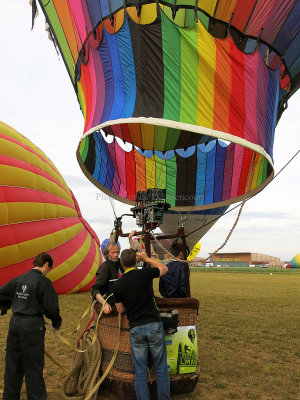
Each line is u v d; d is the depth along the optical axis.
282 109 5.56
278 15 4.60
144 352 3.07
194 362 3.57
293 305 10.70
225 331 6.98
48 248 10.32
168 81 4.68
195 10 4.52
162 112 4.60
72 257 11.20
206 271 46.66
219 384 4.04
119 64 5.11
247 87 4.68
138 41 4.82
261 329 7.20
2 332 6.42
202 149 8.06
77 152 6.14
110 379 3.49
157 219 3.88
